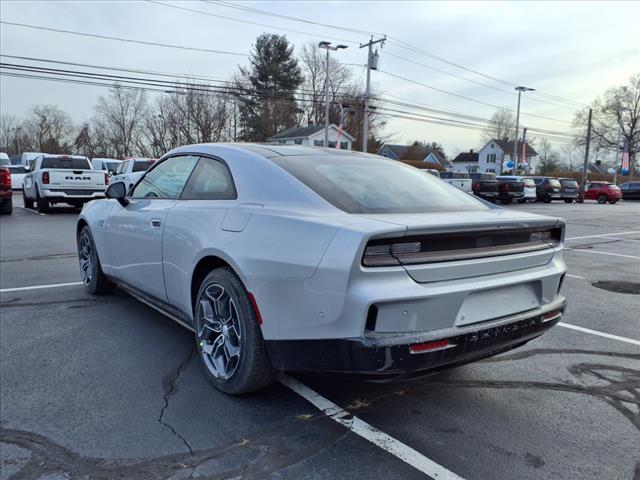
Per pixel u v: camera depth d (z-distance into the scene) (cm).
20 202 2073
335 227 240
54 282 586
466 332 244
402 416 283
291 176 297
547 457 245
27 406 286
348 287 226
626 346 412
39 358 357
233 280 288
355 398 304
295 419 276
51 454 239
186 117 5778
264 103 6078
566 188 3297
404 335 229
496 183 2850
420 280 236
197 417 276
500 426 275
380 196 294
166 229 355
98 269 500
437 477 227
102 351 372
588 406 302
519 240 282
